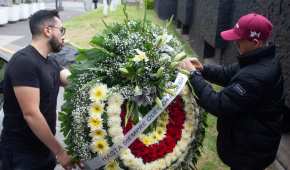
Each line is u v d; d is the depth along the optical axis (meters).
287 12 5.21
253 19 3.07
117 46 3.07
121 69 2.96
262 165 3.23
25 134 3.18
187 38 12.47
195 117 3.29
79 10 30.23
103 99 2.94
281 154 5.09
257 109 3.14
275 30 5.62
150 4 17.14
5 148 3.23
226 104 3.05
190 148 3.34
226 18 8.38
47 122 3.23
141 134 3.08
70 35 12.20
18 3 21.00
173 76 3.17
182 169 3.32
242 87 3.03
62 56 5.20
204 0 9.95
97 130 2.91
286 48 5.20
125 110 3.01
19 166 3.18
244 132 3.18
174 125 3.22
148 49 3.08
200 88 3.17
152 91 3.04
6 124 3.22
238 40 3.13
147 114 3.04
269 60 3.10
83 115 2.96
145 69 3.01
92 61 3.08
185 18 12.25
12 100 3.13
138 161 3.00
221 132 3.31
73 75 3.08
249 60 3.10
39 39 3.16
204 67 3.60
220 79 3.59
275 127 3.21
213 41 8.65
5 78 3.13
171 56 3.16
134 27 3.23
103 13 15.34
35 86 3.04
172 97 3.10
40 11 3.23
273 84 3.08
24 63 3.04
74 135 3.03
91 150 2.98
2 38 15.15
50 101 3.21
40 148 3.25
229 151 3.29
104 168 3.01
